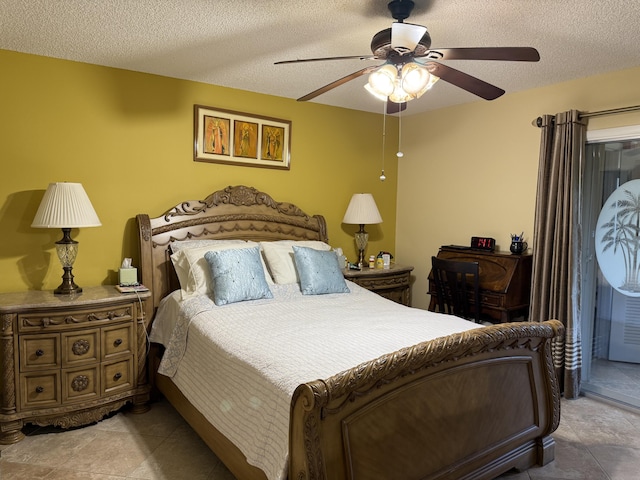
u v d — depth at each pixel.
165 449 2.63
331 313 2.86
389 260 4.56
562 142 3.38
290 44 2.81
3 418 2.62
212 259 3.07
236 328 2.53
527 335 2.22
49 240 3.15
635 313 3.35
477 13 2.30
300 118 4.27
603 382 3.55
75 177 3.22
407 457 1.85
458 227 4.42
